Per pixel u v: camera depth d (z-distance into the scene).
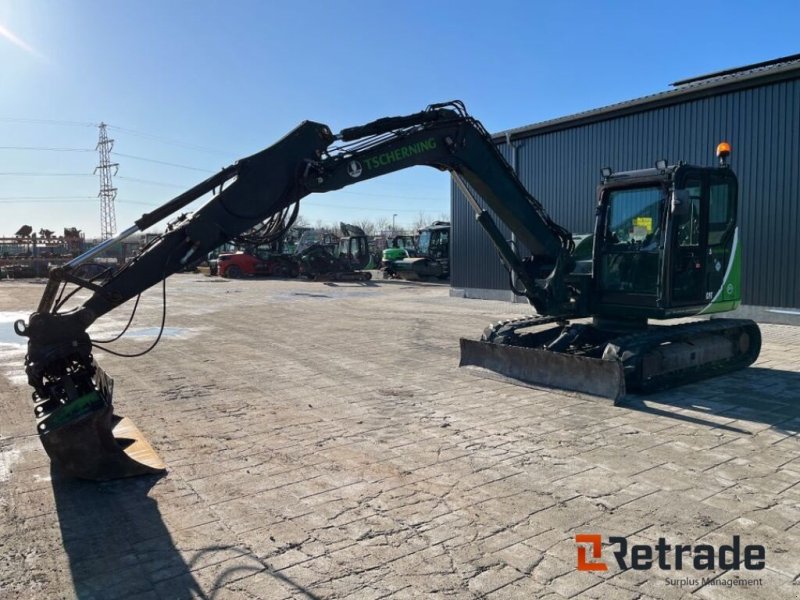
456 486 4.66
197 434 6.01
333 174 6.67
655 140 14.30
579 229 16.11
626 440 5.68
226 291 23.70
